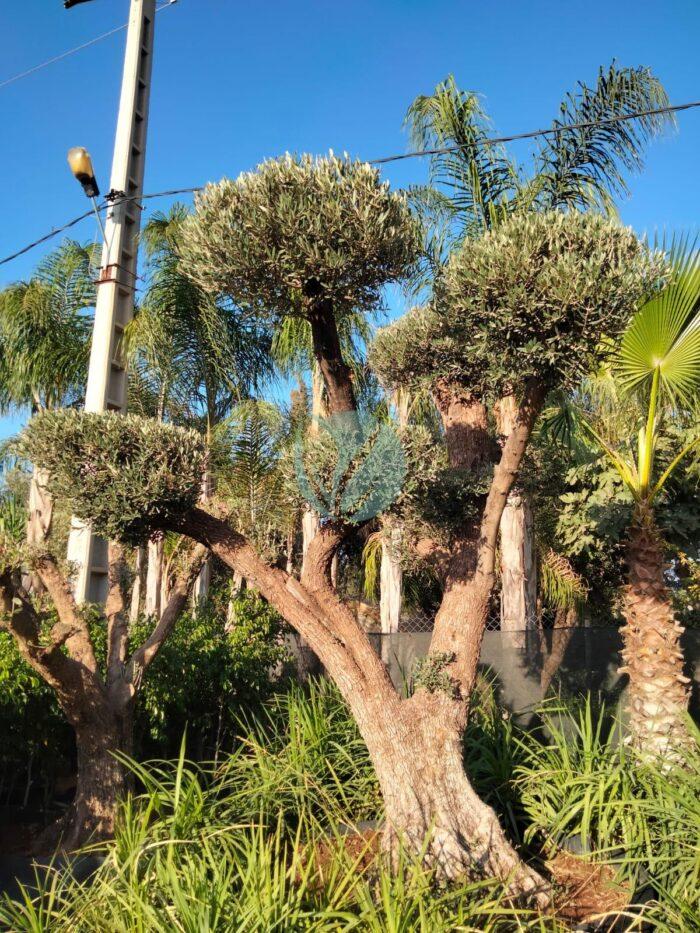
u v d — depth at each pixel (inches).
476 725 266.7
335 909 154.8
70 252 483.8
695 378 261.7
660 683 248.8
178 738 314.0
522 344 199.3
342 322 435.5
